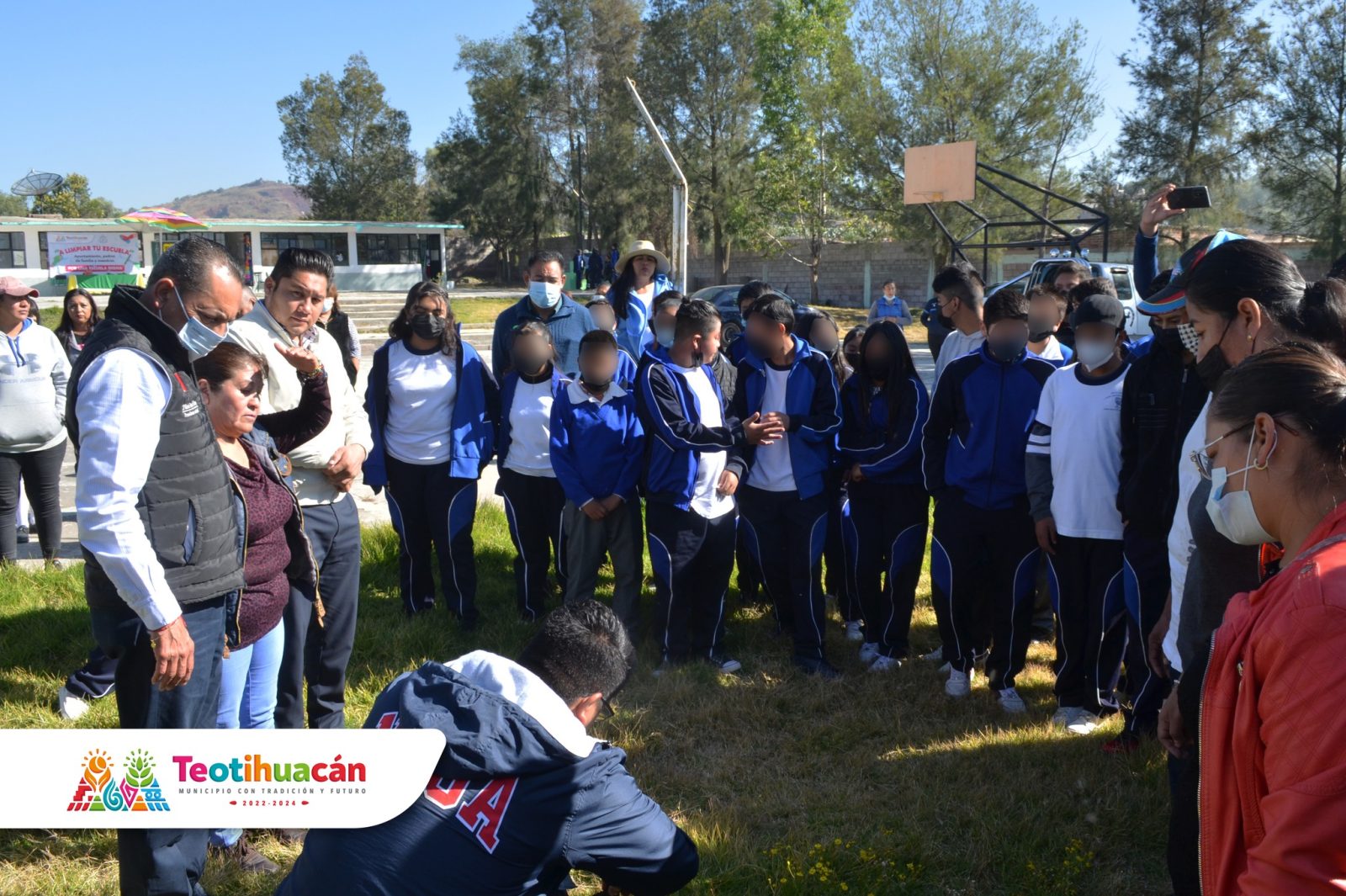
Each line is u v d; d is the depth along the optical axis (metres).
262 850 3.39
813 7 41.22
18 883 3.14
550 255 6.19
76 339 7.24
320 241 37.38
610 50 49.56
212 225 34.62
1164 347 3.65
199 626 2.70
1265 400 1.69
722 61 44.56
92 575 2.60
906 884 3.14
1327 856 1.35
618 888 2.16
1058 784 3.75
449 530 5.39
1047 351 4.63
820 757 4.05
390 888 1.87
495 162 51.41
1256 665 1.53
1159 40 32.09
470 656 2.16
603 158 48.94
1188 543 2.76
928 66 30.91
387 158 59.19
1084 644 4.27
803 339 5.29
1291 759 1.41
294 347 3.70
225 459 2.99
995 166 30.22
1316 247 29.27
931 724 4.40
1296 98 29.22
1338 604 1.40
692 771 3.96
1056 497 4.13
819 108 33.38
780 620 5.43
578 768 1.99
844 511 5.55
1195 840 2.27
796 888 3.06
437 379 5.27
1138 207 31.91
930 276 38.12
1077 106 30.59
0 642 4.98
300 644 3.67
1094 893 3.11
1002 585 4.50
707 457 4.86
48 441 6.08
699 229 47.12
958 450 4.50
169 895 2.64
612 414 5.03
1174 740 2.46
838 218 37.00
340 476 3.80
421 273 39.53
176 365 2.65
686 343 4.78
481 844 1.89
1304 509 1.65
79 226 32.97
